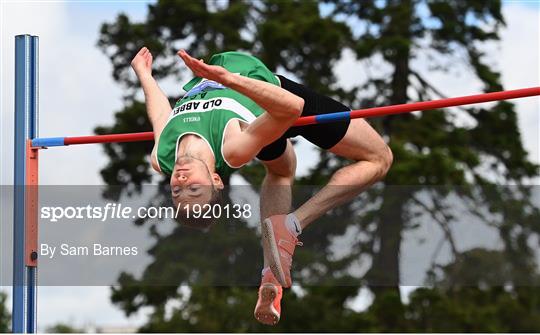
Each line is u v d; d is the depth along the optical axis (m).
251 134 9.46
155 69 30.98
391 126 30.91
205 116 9.79
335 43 30.11
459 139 30.98
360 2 31.80
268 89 9.17
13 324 11.80
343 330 29.20
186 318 29.38
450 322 29.98
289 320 29.39
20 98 12.02
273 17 30.98
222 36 30.64
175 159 9.83
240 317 29.34
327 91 30.52
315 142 10.62
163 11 30.95
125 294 29.75
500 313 30.58
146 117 30.42
